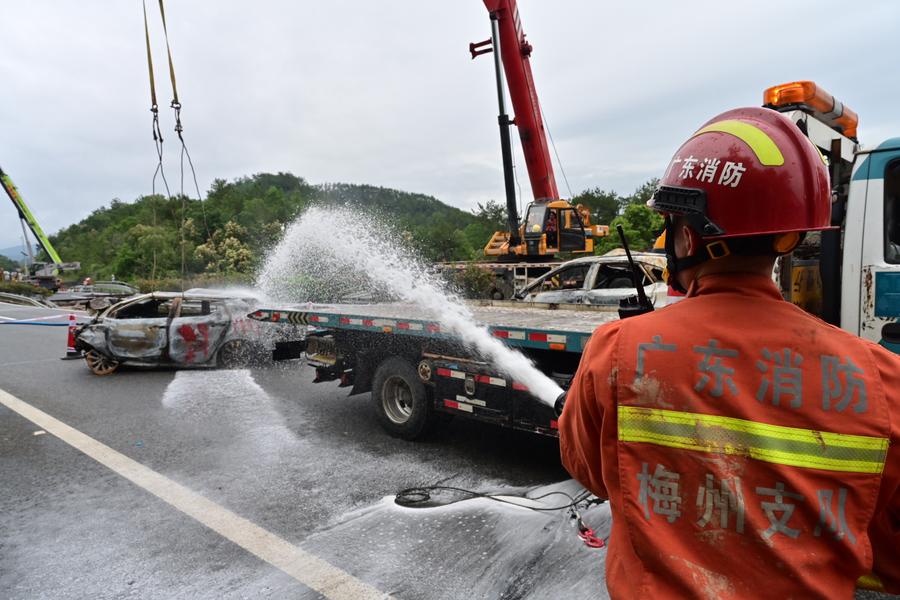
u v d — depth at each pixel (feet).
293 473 15.62
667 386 3.35
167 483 15.16
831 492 3.06
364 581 10.21
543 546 10.96
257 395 24.71
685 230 3.87
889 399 3.12
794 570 3.00
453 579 10.12
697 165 3.78
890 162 11.18
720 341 3.33
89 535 12.35
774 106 12.16
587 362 3.79
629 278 24.97
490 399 15.34
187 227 161.27
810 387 3.15
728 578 3.12
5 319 61.21
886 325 11.16
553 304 20.86
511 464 15.96
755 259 3.63
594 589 9.49
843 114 13.28
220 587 10.21
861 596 8.95
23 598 10.07
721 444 3.19
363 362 19.53
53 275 123.54
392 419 18.54
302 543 11.69
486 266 51.42
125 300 30.63
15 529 12.73
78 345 29.12
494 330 14.92
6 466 16.67
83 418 21.68
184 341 29.91
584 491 13.43
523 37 41.70
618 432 3.47
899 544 3.36
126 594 10.11
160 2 23.15
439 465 15.98
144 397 24.85
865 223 11.40
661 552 3.22
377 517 12.69
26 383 28.35
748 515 3.10
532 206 48.24
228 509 13.46
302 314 20.90
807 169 3.63
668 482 3.31
